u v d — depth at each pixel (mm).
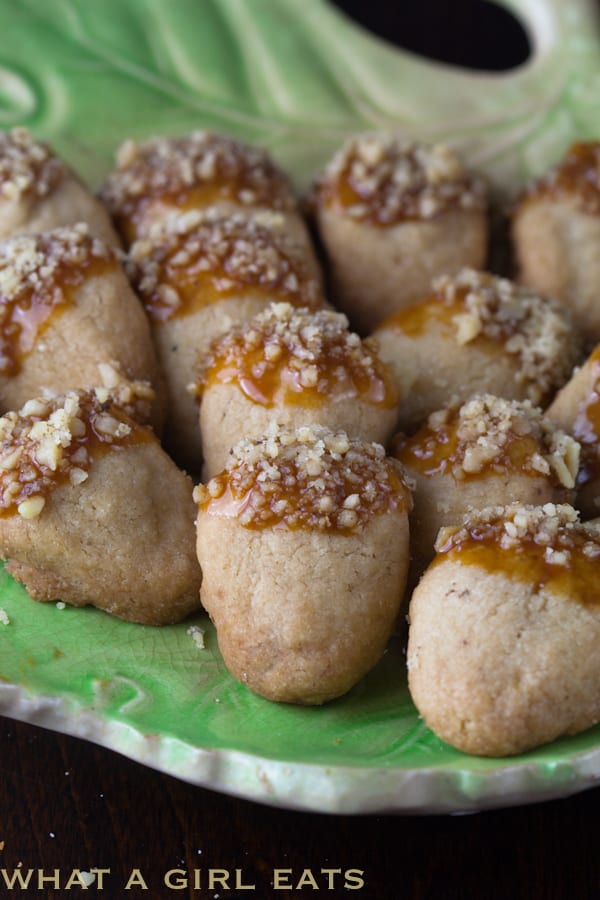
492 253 409
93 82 442
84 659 316
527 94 454
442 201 386
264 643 304
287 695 307
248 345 330
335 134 445
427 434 332
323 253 395
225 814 314
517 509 308
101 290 341
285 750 297
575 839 312
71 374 339
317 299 354
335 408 323
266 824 313
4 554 319
